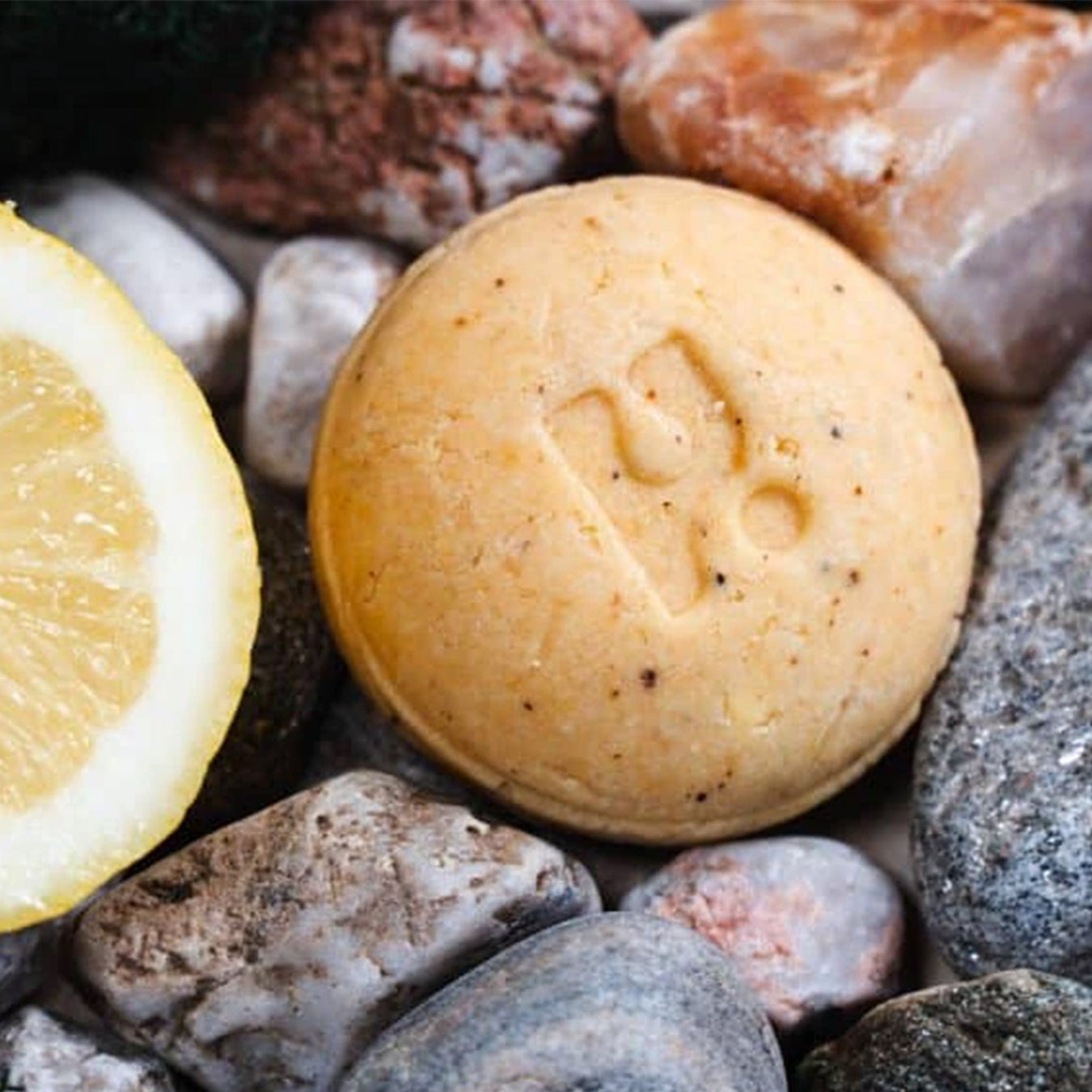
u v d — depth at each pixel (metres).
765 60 0.39
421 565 0.36
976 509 0.38
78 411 0.36
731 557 0.36
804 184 0.39
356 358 0.37
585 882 0.36
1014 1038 0.35
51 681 0.35
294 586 0.38
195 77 0.40
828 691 0.36
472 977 0.35
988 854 0.36
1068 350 0.39
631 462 0.36
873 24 0.39
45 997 0.37
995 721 0.37
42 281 0.36
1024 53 0.39
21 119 0.40
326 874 0.36
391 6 0.40
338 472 0.37
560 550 0.36
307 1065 0.36
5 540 0.36
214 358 0.40
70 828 0.35
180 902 0.36
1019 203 0.39
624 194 0.37
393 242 0.40
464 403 0.36
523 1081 0.34
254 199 0.41
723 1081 0.35
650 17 0.41
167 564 0.36
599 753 0.36
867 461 0.37
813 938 0.37
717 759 0.36
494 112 0.40
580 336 0.36
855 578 0.36
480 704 0.36
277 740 0.38
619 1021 0.34
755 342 0.36
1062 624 0.37
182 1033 0.36
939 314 0.39
